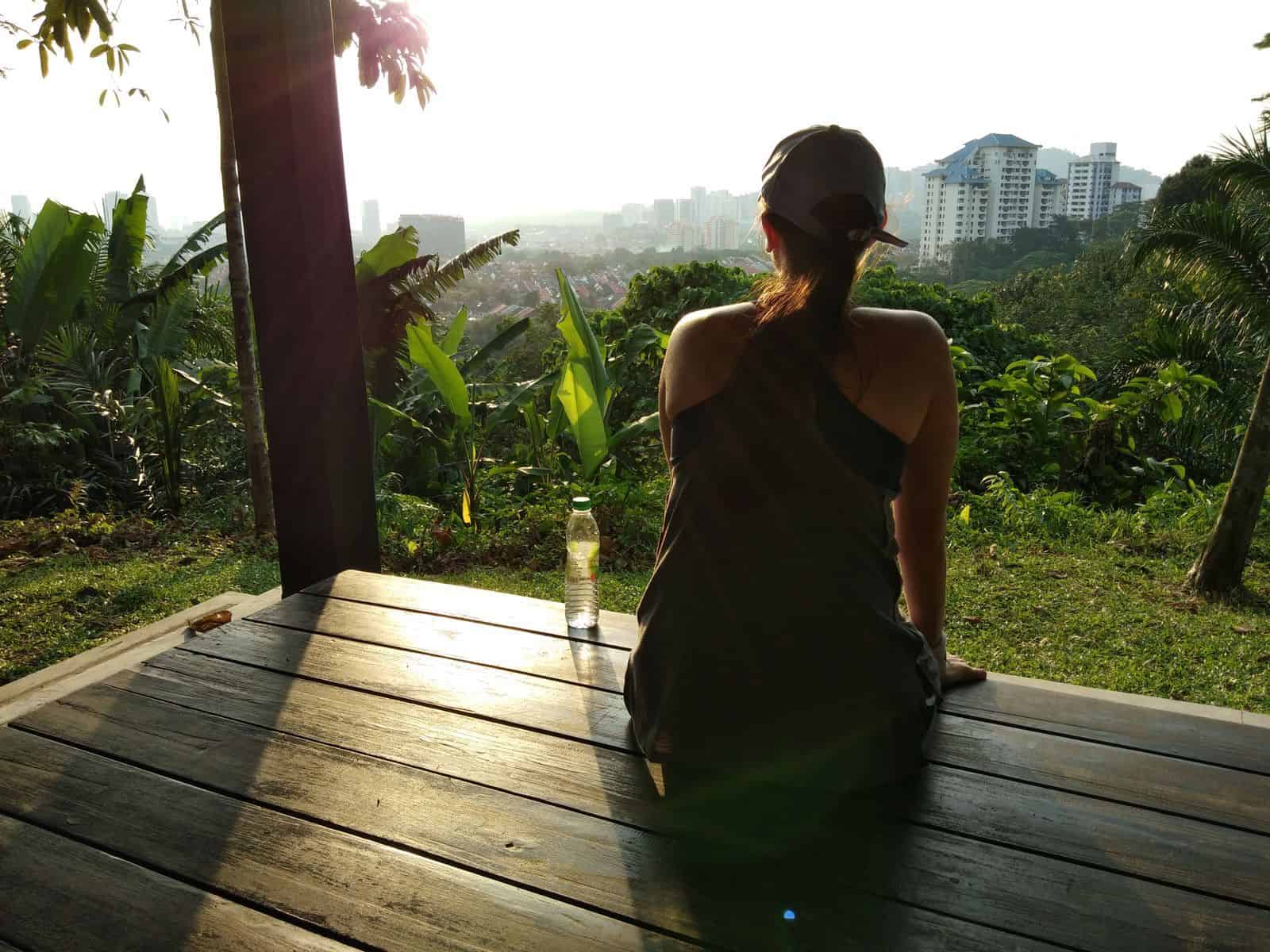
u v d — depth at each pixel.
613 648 2.06
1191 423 9.15
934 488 1.46
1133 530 6.57
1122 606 4.88
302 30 2.43
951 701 1.77
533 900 1.24
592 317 14.26
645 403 10.62
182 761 1.61
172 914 1.23
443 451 8.60
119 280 9.92
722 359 1.30
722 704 1.32
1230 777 1.50
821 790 1.42
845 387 1.25
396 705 1.81
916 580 1.59
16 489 7.03
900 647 1.35
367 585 2.48
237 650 2.08
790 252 1.28
